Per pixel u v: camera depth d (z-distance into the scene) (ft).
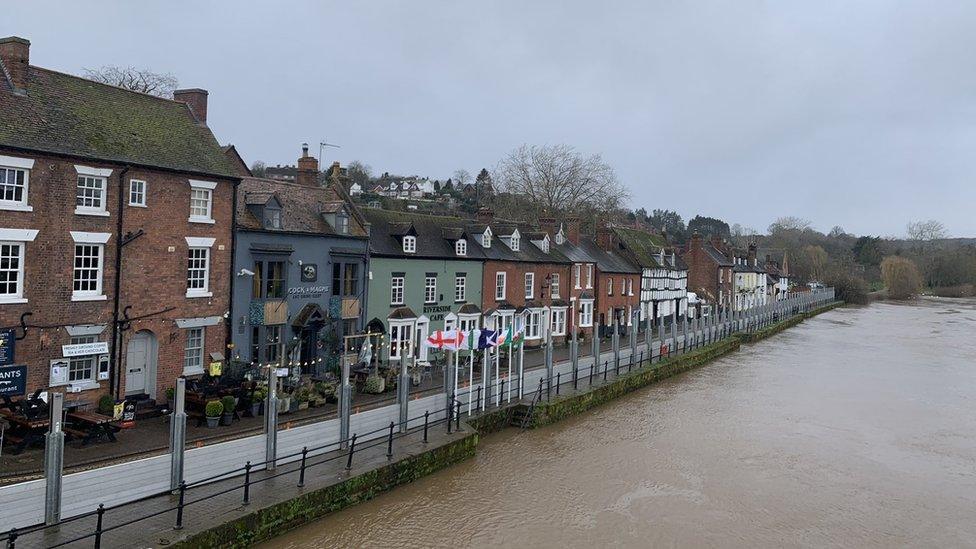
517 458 73.51
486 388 82.84
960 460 79.61
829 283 394.52
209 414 64.75
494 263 127.54
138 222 69.82
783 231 545.85
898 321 264.93
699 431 88.07
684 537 56.18
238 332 80.48
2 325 59.36
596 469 71.56
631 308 184.44
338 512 54.03
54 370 63.00
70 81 71.67
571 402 91.61
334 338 91.86
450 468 67.72
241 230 80.43
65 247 63.87
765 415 98.12
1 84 63.62
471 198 424.05
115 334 67.97
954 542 57.21
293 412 72.84
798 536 57.41
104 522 43.32
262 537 47.47
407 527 54.85
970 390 121.19
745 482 69.87
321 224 94.17
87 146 65.82
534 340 137.39
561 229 158.51
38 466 50.37
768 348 174.60
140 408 69.31
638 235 224.33
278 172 356.79
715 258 244.42
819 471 74.13
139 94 78.74
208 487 50.62
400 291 106.42
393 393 85.66
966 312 317.01
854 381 127.54
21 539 40.06
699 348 149.07
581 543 54.08
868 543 56.59
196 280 76.43
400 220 114.93
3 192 59.82
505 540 53.67
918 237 572.51
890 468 75.92
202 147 79.30
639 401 104.63
